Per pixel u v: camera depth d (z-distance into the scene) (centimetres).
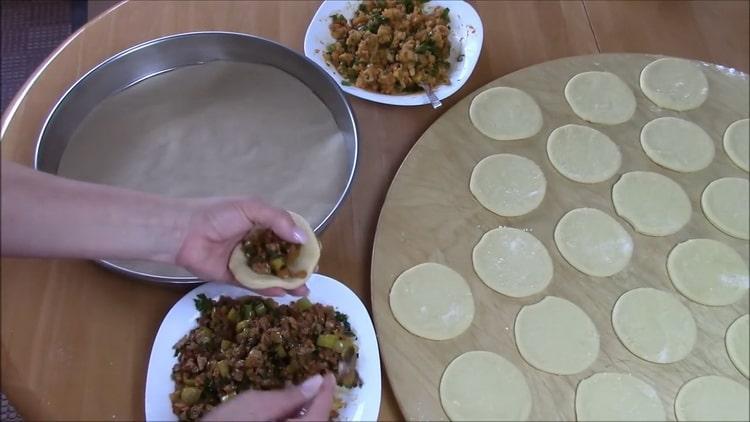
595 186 113
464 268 101
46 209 78
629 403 91
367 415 83
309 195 102
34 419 83
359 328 90
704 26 135
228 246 89
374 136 114
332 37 123
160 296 94
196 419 81
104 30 122
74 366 87
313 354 87
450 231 104
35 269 94
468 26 124
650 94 124
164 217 84
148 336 90
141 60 112
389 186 107
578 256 104
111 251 83
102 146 106
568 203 110
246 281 86
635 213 110
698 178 116
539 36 131
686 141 119
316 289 92
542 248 104
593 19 134
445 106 120
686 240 108
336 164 105
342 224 104
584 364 94
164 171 104
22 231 77
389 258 99
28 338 88
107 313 92
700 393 93
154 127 109
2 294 91
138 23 124
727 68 128
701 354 97
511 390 90
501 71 125
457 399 88
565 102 122
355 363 87
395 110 118
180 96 113
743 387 94
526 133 116
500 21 132
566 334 96
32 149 106
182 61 116
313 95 114
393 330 93
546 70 125
